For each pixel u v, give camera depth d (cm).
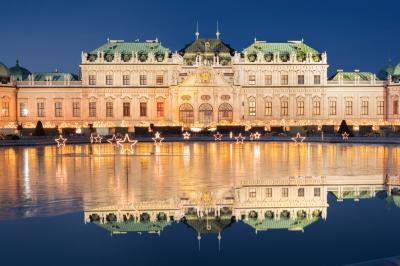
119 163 5038
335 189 3123
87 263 1642
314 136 11144
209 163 4988
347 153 6406
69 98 14762
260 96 14900
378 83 15100
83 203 2667
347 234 1991
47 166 4762
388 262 1573
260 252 1767
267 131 12356
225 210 2439
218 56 15075
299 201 2677
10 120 14412
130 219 2269
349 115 15138
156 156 6006
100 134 11906
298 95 14988
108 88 14725
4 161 5356
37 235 1997
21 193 3033
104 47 15162
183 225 2144
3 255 1728
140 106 14788
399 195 2886
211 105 14462
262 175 3881
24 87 14662
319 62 15000
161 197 2827
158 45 15200
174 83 14525
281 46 15412
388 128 13238
